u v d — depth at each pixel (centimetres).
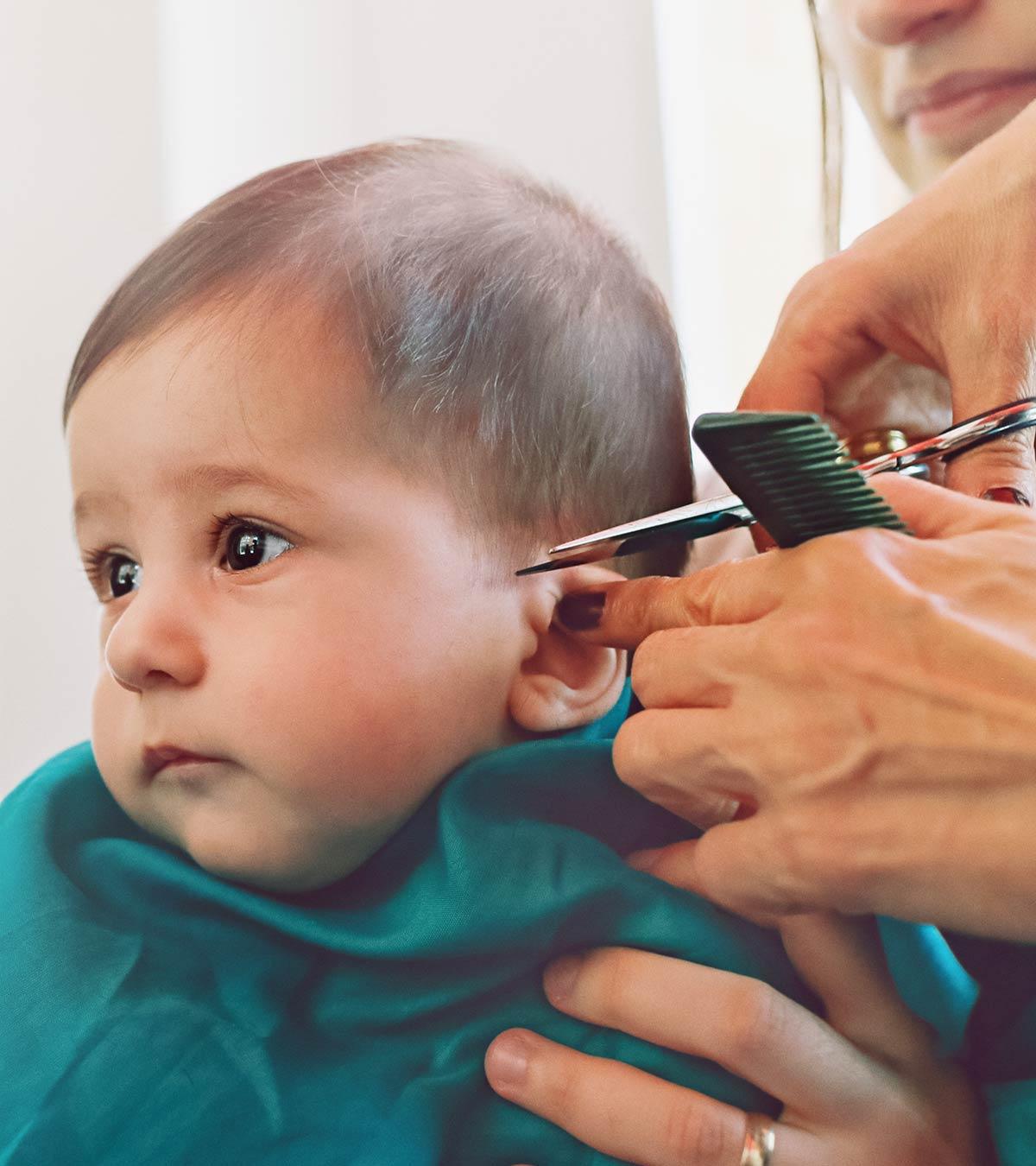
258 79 157
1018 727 52
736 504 59
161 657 65
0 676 143
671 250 144
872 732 55
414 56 157
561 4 154
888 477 66
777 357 81
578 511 77
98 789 82
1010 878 53
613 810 73
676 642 62
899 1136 64
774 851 58
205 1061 65
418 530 68
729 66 142
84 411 70
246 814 66
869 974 66
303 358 68
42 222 149
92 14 152
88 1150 63
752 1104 65
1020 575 57
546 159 151
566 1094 64
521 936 66
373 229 74
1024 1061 70
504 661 71
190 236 73
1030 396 73
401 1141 64
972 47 95
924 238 77
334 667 65
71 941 69
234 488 67
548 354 76
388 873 71
